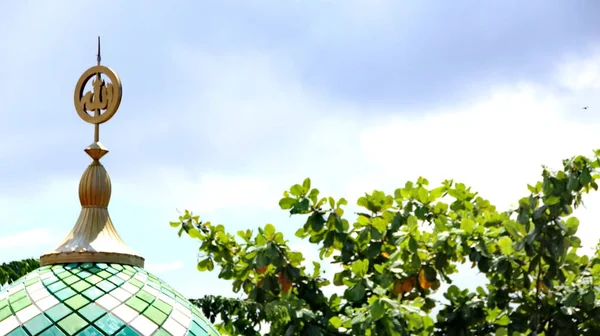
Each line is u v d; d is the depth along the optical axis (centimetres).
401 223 930
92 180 596
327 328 921
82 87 629
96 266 564
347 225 942
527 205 861
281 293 970
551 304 906
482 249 883
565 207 851
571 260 902
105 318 520
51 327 508
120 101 612
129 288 553
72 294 532
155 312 546
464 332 927
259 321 983
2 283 834
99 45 637
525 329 926
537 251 857
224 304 932
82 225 588
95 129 616
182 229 1023
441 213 955
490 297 922
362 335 855
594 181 871
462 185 1023
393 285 921
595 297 919
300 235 955
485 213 990
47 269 564
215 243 1014
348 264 980
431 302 959
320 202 940
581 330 923
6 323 514
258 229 950
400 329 791
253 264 954
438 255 897
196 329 569
